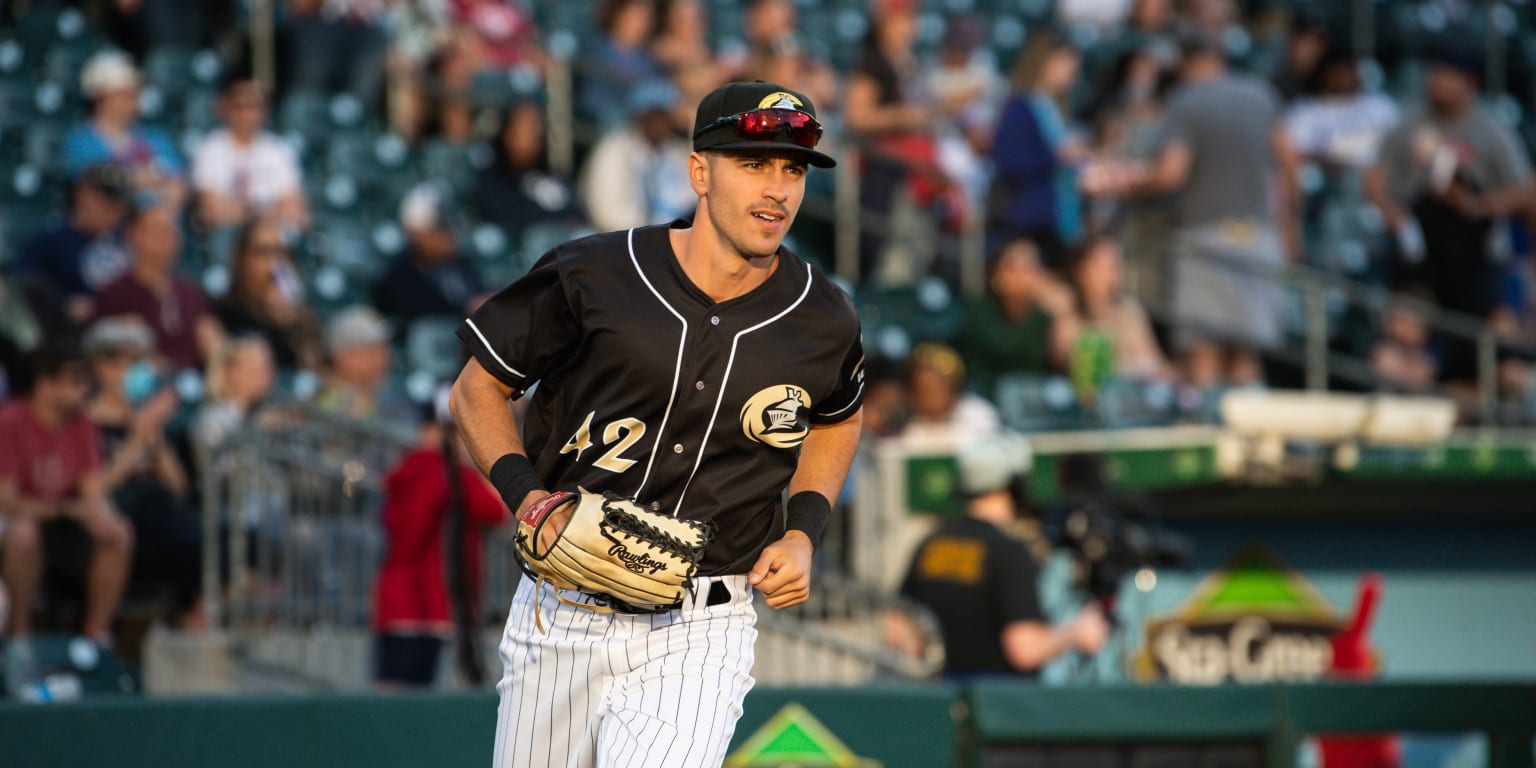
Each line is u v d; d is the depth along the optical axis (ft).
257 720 58.80
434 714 60.39
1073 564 81.82
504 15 139.64
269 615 77.77
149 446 81.61
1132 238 121.08
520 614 40.75
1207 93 118.32
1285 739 66.28
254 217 99.09
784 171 37.58
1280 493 98.89
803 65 137.69
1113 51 161.07
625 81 134.62
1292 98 161.27
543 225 120.37
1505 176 130.31
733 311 38.47
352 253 117.39
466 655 70.49
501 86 134.10
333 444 81.76
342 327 90.07
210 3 131.75
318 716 59.36
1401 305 122.21
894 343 114.73
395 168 127.75
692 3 142.92
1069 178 121.60
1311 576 101.09
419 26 132.98
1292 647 99.60
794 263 39.75
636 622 39.37
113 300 90.38
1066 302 112.88
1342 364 121.08
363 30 130.31
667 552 36.99
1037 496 89.97
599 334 38.19
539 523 37.19
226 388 86.53
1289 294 134.82
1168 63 144.56
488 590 78.84
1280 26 176.35
